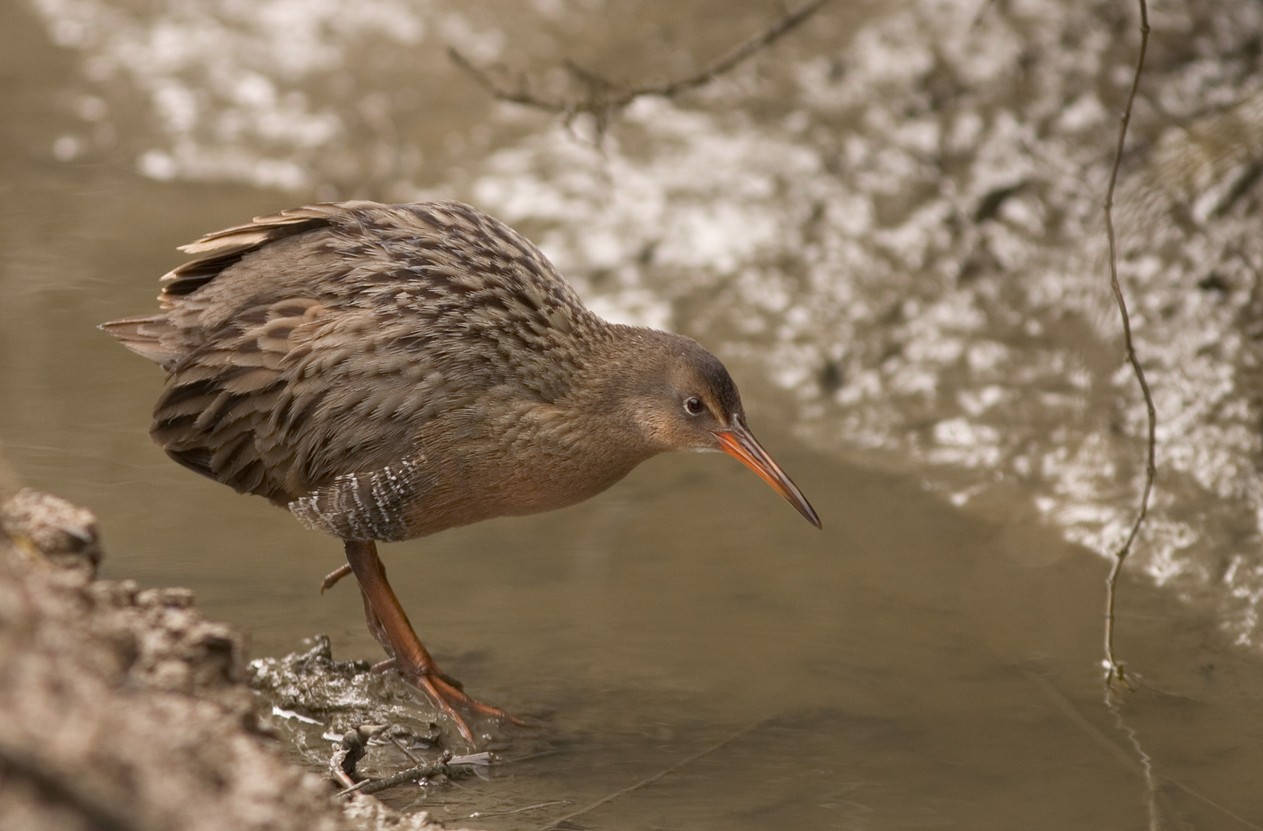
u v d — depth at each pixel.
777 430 13.29
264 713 9.23
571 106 13.75
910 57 16.55
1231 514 11.49
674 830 8.16
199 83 18.77
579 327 9.59
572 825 8.17
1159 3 16.22
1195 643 10.41
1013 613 10.80
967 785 8.73
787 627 10.52
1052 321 13.86
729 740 9.18
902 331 14.05
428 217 9.66
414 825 7.56
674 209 15.63
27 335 13.53
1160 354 12.83
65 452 11.83
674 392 9.52
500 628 10.35
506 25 18.91
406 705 9.38
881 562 11.45
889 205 15.21
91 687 5.13
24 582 5.40
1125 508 11.81
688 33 18.09
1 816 4.38
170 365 9.54
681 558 11.44
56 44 19.69
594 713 9.44
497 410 9.19
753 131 16.33
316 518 9.41
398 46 18.95
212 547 10.93
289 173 17.23
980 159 15.43
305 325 9.16
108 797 4.62
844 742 9.19
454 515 9.54
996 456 12.70
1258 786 8.73
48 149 17.56
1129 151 15.01
